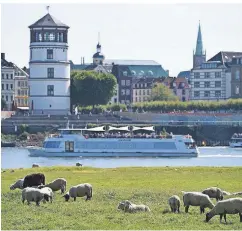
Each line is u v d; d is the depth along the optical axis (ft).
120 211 257.34
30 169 426.10
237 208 237.25
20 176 378.53
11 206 263.49
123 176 374.22
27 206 263.90
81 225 234.79
